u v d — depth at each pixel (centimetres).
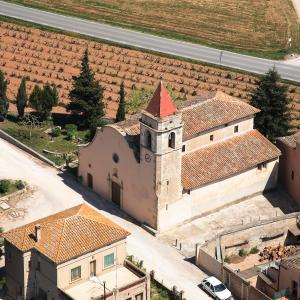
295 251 12638
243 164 13800
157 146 12619
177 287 11994
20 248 11244
